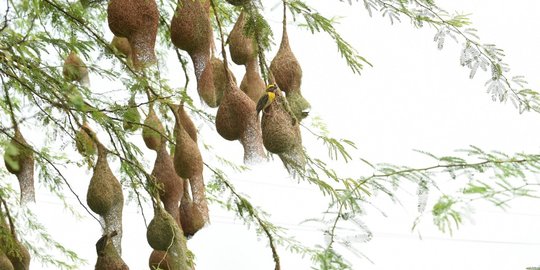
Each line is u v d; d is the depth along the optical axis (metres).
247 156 5.01
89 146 6.46
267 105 4.61
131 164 6.18
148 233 5.89
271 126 4.64
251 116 5.01
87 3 5.11
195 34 4.91
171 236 5.86
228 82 5.04
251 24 4.45
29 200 6.19
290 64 5.00
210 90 5.00
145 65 4.79
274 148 4.65
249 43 5.22
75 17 5.92
